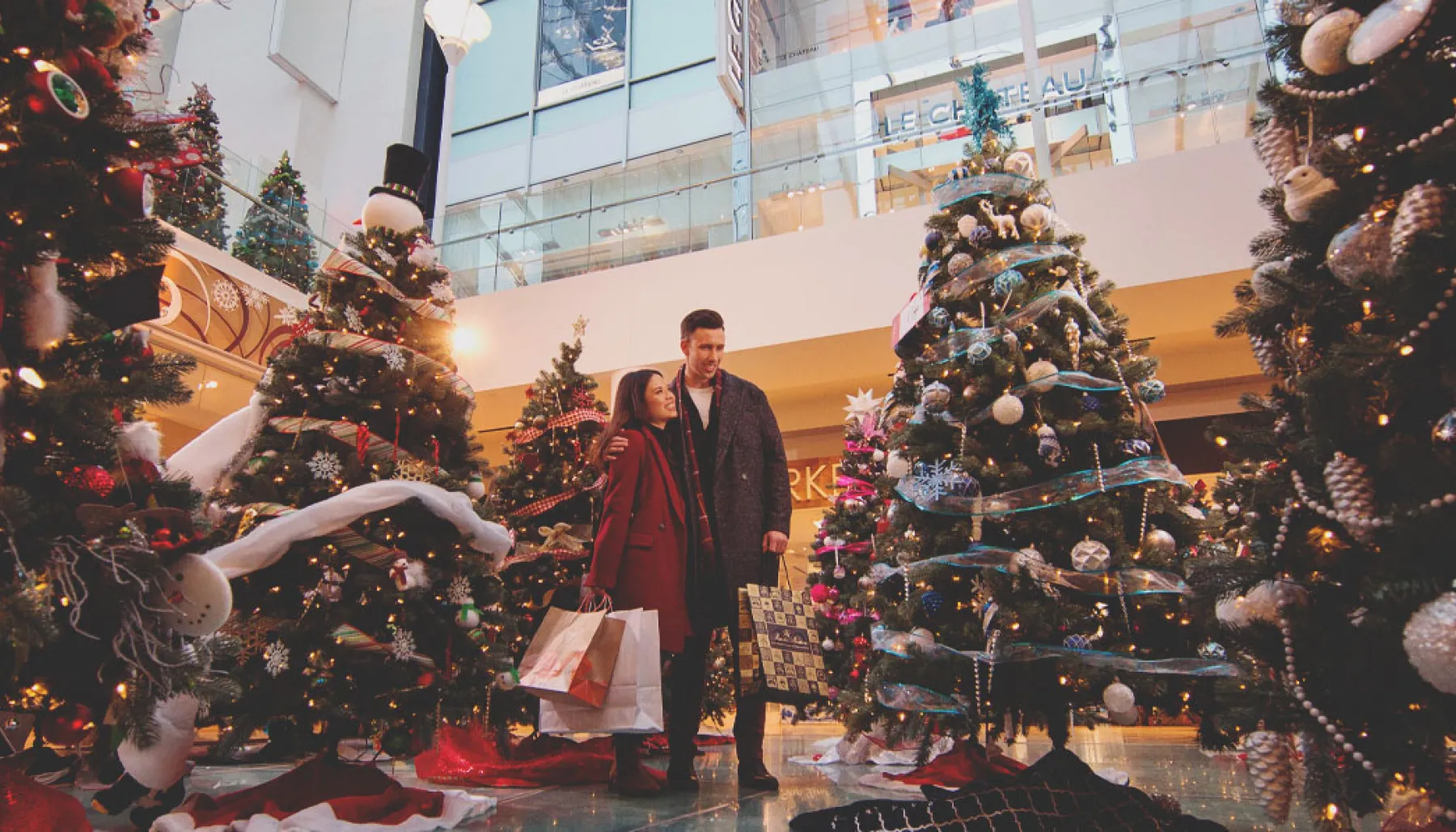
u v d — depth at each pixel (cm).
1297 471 163
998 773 273
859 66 984
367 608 231
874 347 789
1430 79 149
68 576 150
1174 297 674
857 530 513
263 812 201
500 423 1013
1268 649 162
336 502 222
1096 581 238
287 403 250
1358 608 149
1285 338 179
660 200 884
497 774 304
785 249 803
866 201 795
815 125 861
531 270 916
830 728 727
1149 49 725
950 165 776
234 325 766
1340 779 151
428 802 216
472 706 257
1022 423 266
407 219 279
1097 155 700
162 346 693
